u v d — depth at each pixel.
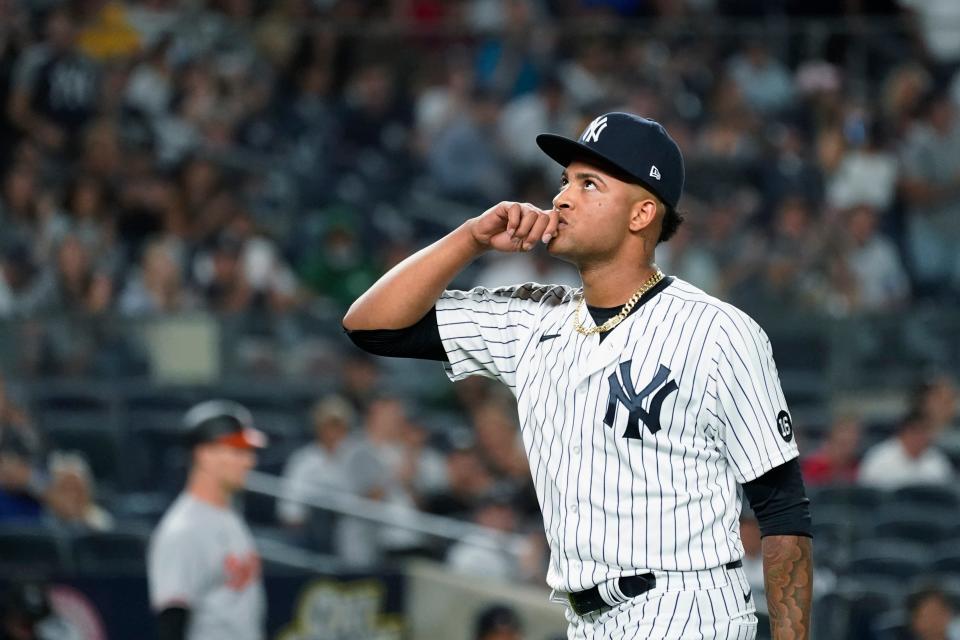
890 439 34.03
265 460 31.58
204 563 21.41
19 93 36.62
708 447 11.63
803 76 40.84
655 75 41.03
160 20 39.78
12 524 26.14
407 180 40.75
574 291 12.58
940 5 45.75
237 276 35.31
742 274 36.84
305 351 33.72
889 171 39.91
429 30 41.53
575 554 11.73
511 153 41.59
